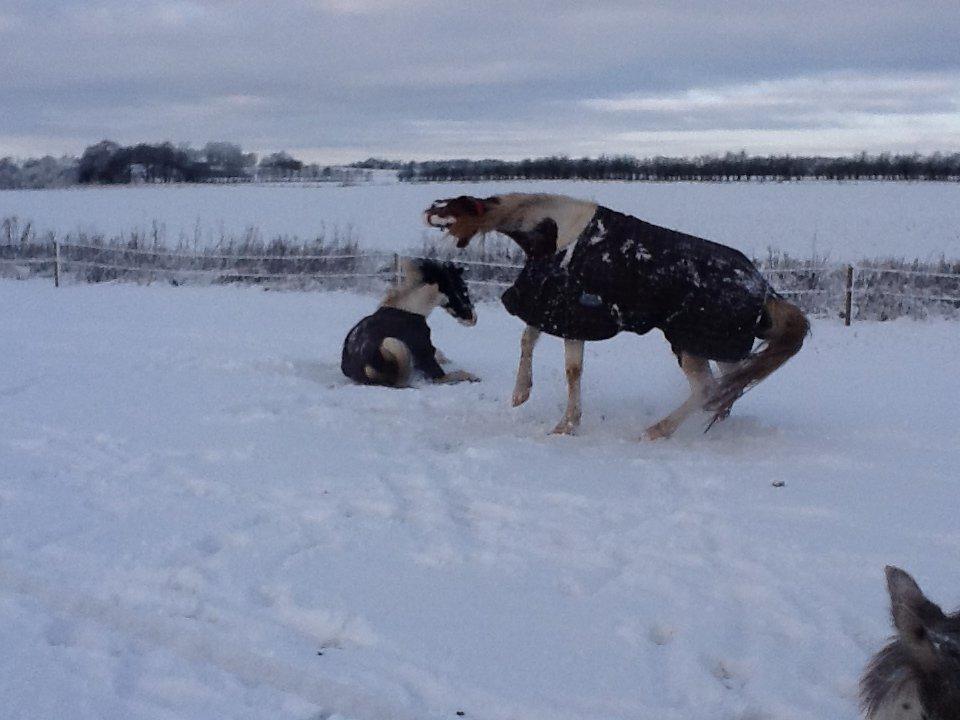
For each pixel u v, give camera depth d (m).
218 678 4.25
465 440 8.06
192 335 13.90
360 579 5.24
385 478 6.91
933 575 5.25
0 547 5.61
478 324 15.83
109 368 10.92
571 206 7.80
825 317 16.88
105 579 5.22
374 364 10.05
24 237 25.22
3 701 4.04
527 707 4.03
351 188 63.09
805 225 36.12
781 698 4.11
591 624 4.76
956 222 37.16
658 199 48.78
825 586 5.12
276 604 4.96
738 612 4.89
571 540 5.80
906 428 8.42
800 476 7.03
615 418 8.85
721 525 5.97
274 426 8.34
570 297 7.77
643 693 4.16
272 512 6.25
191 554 5.54
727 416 8.55
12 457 7.38
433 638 4.59
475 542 5.78
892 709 2.77
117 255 23.48
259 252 22.73
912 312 16.84
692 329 7.72
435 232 31.17
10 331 14.07
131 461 7.27
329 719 3.94
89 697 4.09
